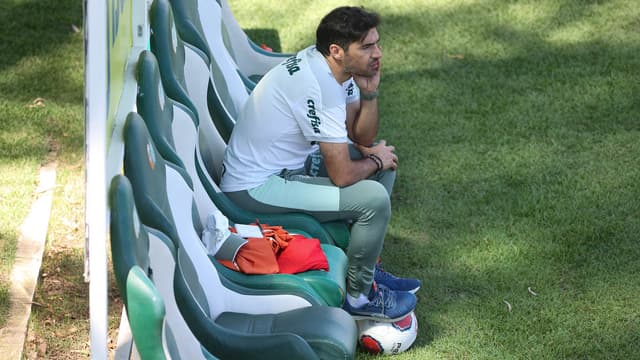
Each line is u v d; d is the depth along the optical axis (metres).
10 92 24.42
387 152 17.22
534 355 15.92
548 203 20.48
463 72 26.55
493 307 17.16
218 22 19.75
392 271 18.28
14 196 19.81
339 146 15.87
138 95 13.50
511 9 30.08
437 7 30.34
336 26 15.41
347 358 13.87
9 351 15.43
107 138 11.32
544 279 17.95
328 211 16.06
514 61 27.12
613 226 19.61
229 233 14.86
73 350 15.78
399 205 20.53
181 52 16.66
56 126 22.92
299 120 15.90
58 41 27.38
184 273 13.20
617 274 18.06
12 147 21.84
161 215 11.84
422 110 24.59
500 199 20.70
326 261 15.27
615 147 22.80
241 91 19.83
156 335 10.23
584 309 17.11
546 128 23.69
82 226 19.00
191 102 15.50
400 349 15.93
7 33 27.62
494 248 18.95
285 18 29.83
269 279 14.60
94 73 10.34
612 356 15.91
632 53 27.48
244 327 13.98
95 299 10.50
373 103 17.16
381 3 30.69
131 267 10.21
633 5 30.25
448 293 17.61
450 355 15.94
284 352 13.05
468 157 22.42
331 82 15.72
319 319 14.04
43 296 16.97
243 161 16.36
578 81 25.97
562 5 30.23
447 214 20.19
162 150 13.41
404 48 27.92
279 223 16.12
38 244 18.19
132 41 15.19
